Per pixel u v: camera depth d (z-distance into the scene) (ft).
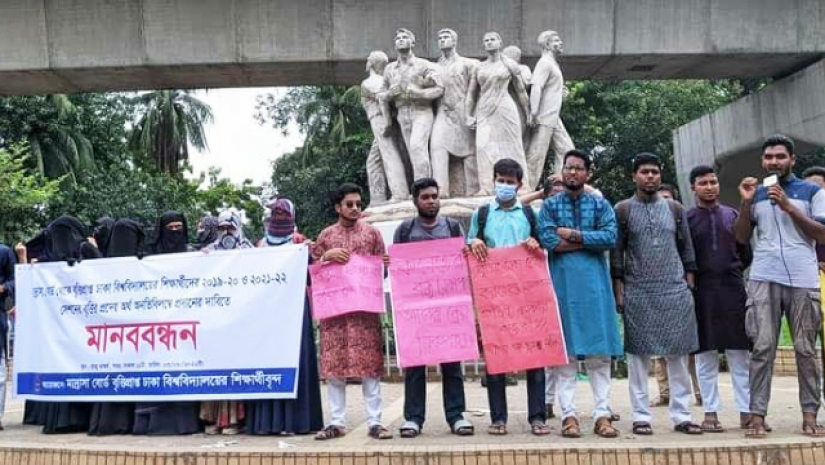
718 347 16.53
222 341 17.65
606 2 49.44
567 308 16.19
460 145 32.35
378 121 33.42
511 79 31.55
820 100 50.49
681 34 49.67
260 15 49.47
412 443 15.57
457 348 16.51
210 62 49.75
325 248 17.21
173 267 18.22
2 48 50.06
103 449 15.88
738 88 81.66
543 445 14.80
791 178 16.43
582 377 28.09
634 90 80.53
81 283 18.88
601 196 16.66
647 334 16.05
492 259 16.63
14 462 16.34
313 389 17.81
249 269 17.78
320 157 85.56
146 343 18.13
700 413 19.58
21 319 19.51
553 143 33.04
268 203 19.66
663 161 78.33
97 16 49.78
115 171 85.97
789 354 28.81
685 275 16.84
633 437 15.94
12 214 64.23
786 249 15.88
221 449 15.46
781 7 49.78
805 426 15.85
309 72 51.62
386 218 30.71
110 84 53.78
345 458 14.73
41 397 18.89
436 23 49.26
